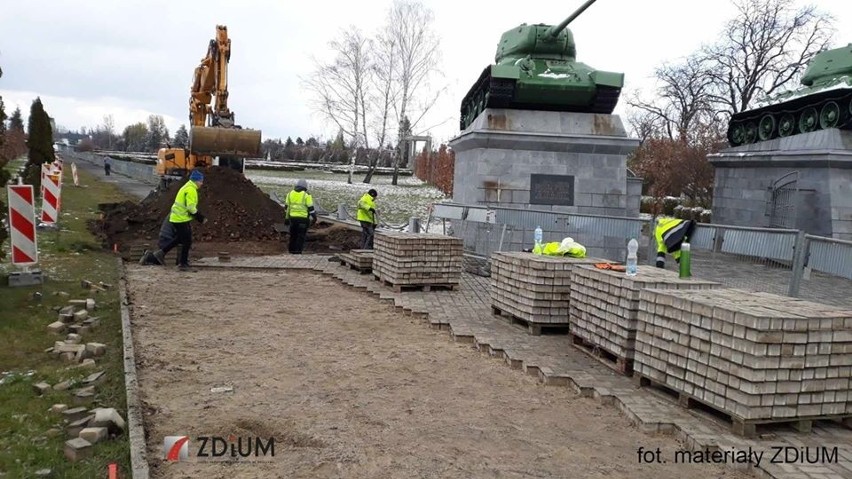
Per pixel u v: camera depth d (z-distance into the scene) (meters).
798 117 18.78
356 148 55.44
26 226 10.16
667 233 10.12
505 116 15.01
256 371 6.76
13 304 9.02
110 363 6.83
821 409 5.13
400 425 5.38
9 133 68.62
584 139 14.70
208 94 23.16
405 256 11.13
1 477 4.29
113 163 58.19
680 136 36.09
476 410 5.79
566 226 13.02
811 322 5.04
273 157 87.56
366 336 8.39
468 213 13.77
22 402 5.68
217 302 10.23
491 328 8.55
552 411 5.82
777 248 8.30
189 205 13.29
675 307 5.77
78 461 4.61
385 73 50.50
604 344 6.95
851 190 16.64
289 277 13.02
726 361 5.20
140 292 10.81
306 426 5.30
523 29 15.79
